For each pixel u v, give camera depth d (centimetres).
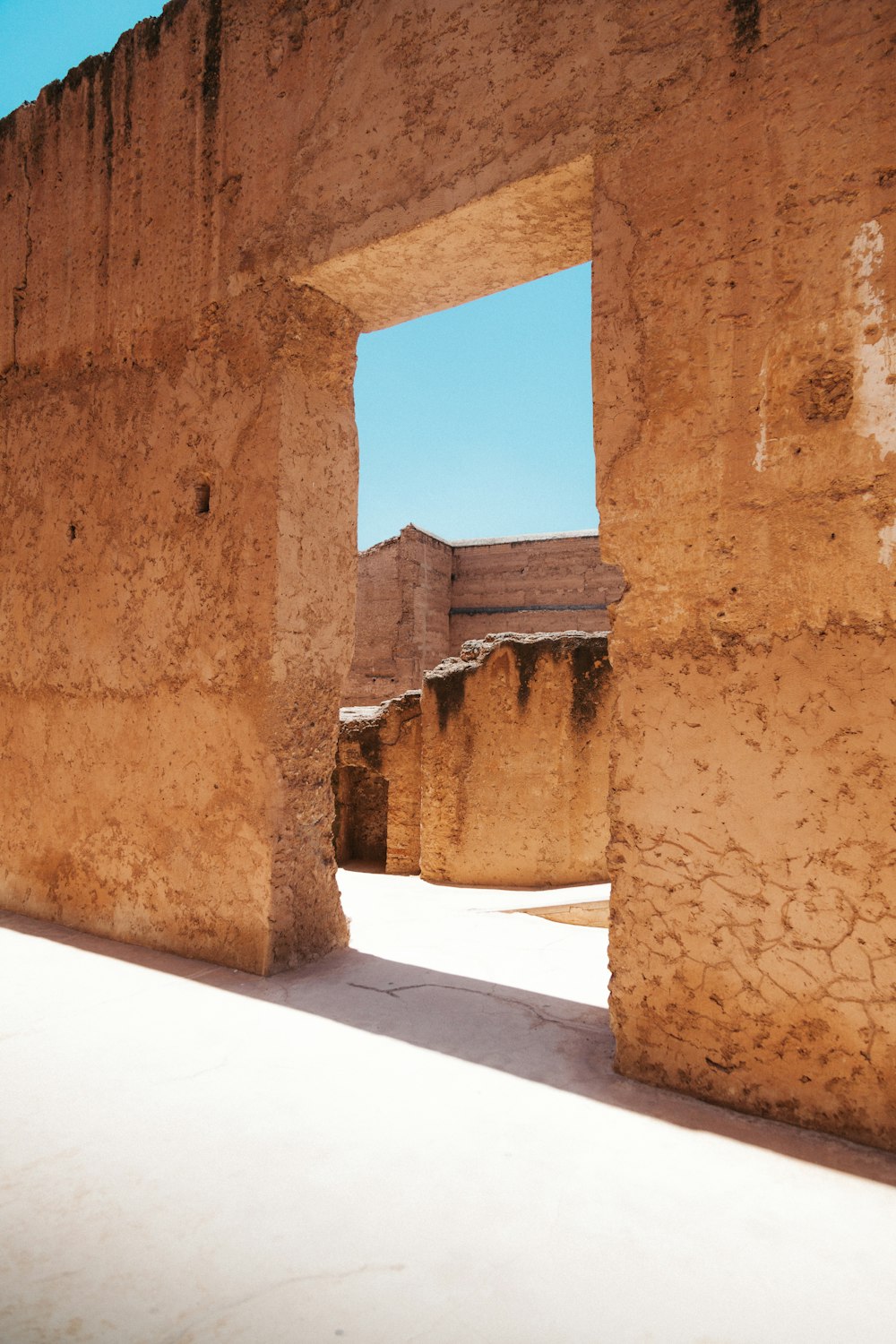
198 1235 162
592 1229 165
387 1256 156
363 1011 284
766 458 221
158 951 352
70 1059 241
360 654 2022
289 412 333
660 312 240
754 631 222
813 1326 140
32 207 434
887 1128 198
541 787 782
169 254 370
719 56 232
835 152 214
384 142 304
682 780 232
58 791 400
